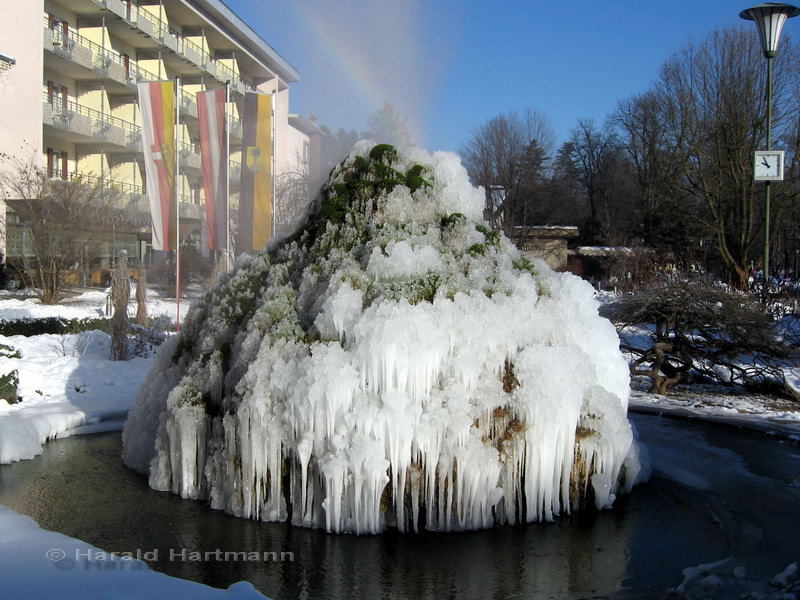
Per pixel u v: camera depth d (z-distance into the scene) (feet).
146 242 120.57
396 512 17.58
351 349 17.99
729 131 97.71
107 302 68.03
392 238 20.75
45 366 40.34
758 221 100.94
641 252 80.07
